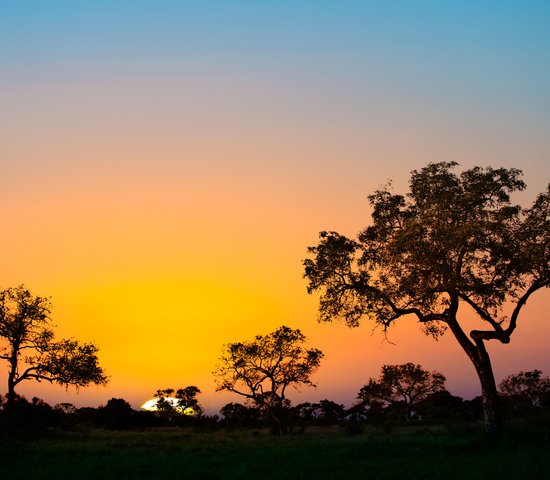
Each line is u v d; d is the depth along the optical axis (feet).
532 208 100.01
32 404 210.59
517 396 260.21
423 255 99.91
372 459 79.10
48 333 172.45
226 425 274.57
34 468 78.69
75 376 171.83
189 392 315.58
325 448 96.84
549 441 86.48
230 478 66.33
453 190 101.71
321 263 109.19
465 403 289.33
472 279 99.81
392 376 297.12
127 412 272.72
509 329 100.53
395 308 107.24
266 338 217.15
